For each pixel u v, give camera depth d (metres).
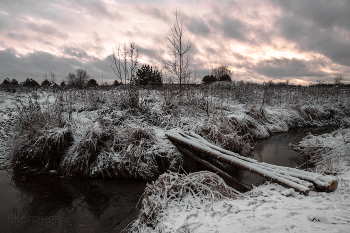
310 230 2.78
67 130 7.37
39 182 6.31
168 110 9.59
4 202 5.18
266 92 18.38
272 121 13.46
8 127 10.02
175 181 4.31
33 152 7.37
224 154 5.88
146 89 11.82
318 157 7.31
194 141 6.77
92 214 4.70
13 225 4.29
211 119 8.59
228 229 2.97
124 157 6.75
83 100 11.44
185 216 3.48
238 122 10.40
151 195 4.22
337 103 18.28
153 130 7.62
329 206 3.54
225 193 4.38
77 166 6.72
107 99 11.30
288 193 4.13
